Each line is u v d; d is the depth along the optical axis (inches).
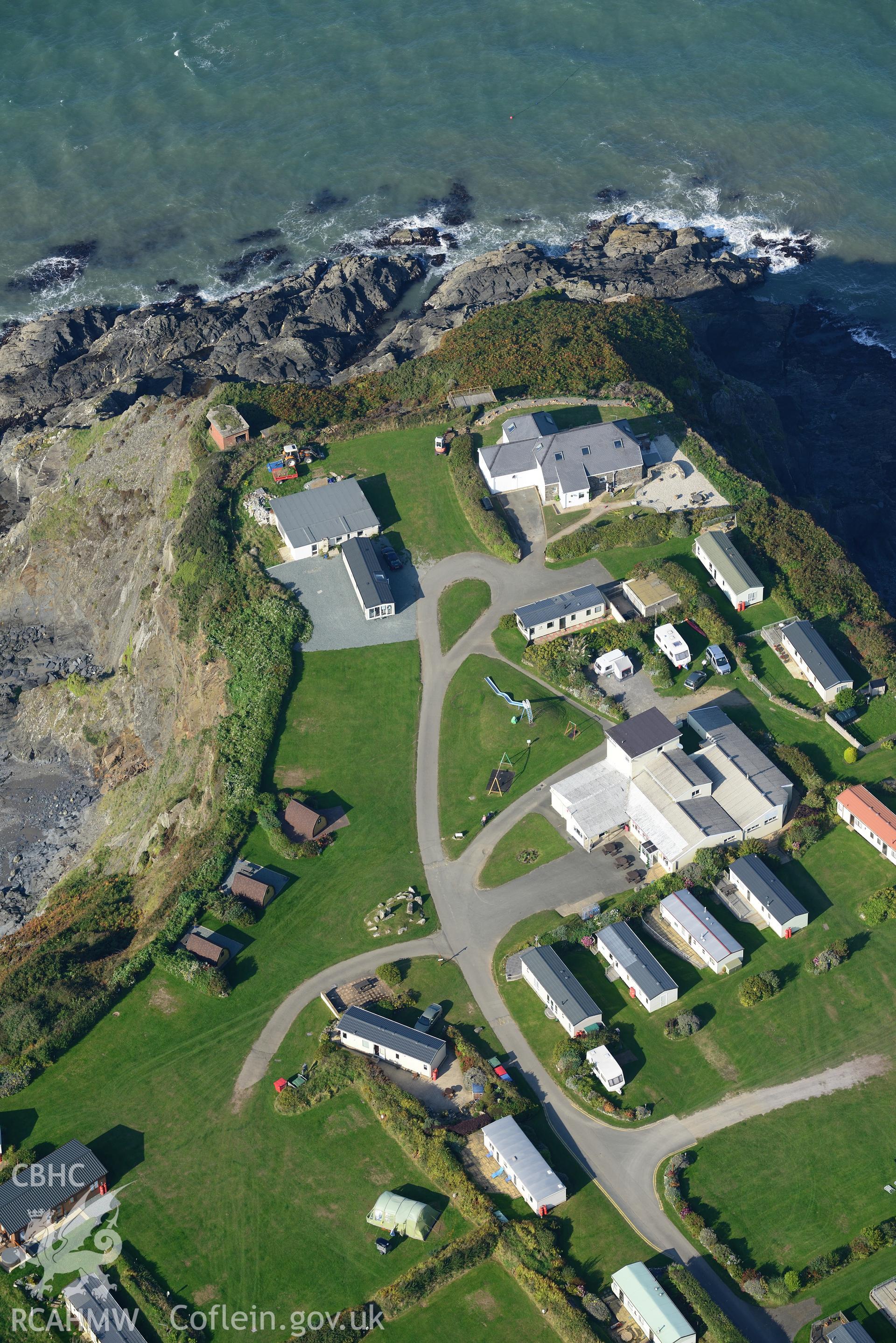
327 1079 4229.8
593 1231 3784.5
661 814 4837.6
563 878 4798.2
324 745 5369.1
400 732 5403.5
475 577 5994.1
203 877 4918.8
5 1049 4478.3
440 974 4522.6
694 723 5187.0
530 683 5526.6
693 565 5930.1
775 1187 3863.2
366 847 4990.2
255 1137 4133.9
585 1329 3503.9
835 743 5187.0
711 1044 4249.5
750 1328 3553.2
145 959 4667.8
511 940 4606.3
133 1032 4485.7
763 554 5920.3
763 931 4569.4
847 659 5536.4
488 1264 3750.0
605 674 5511.8
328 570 6053.2
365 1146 4074.8
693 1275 3659.0
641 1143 3993.6
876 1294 3560.5
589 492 6235.2
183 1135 4163.4
